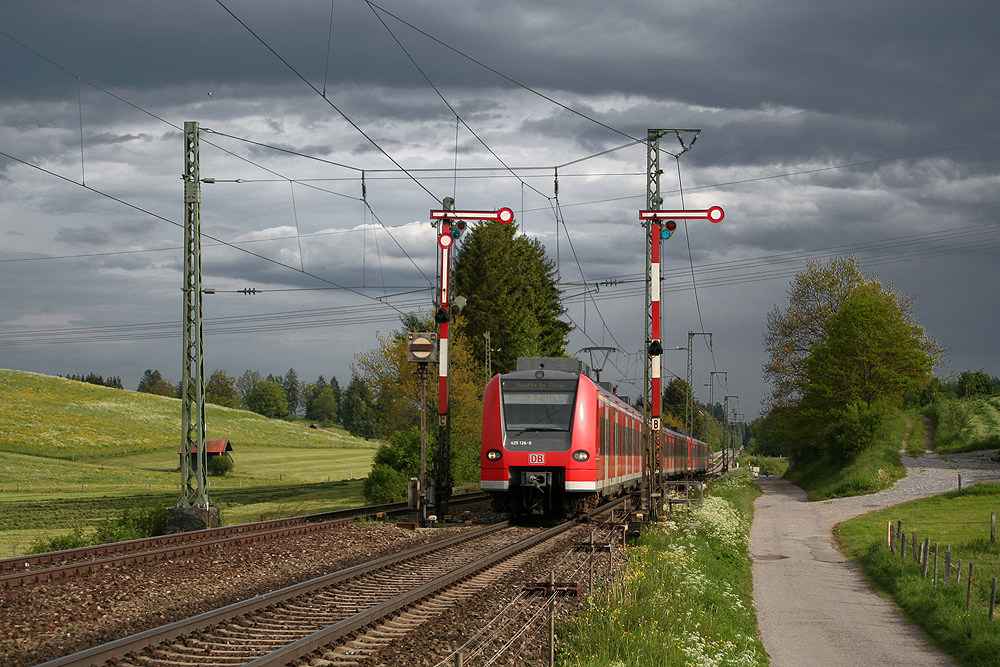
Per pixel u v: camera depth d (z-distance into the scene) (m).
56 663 8.25
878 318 55.84
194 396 25.41
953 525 30.31
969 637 14.42
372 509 29.34
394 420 53.88
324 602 12.51
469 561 17.34
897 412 63.47
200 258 25.42
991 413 75.12
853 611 17.67
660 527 25.50
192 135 25.34
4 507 44.69
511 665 9.77
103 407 121.25
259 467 90.69
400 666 9.05
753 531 31.92
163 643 9.59
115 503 47.41
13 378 130.62
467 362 54.19
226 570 15.62
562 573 15.31
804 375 65.75
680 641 11.63
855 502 41.59
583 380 25.28
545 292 82.06
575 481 24.05
